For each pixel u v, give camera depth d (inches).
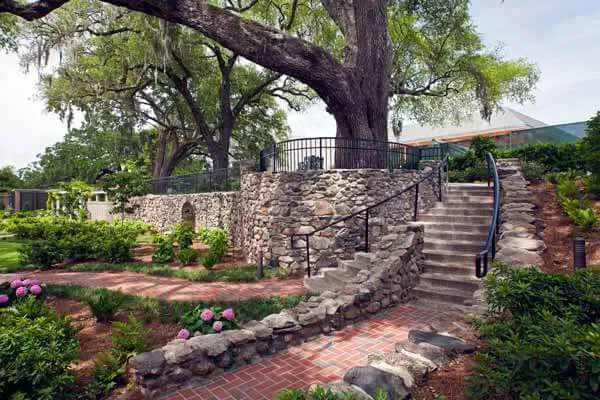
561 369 75.2
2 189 1042.7
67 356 122.3
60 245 372.2
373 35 391.2
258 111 995.3
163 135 992.2
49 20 463.5
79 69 660.1
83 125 1314.0
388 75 414.9
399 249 221.3
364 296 190.9
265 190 343.6
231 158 1097.4
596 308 99.7
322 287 247.8
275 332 156.3
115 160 1204.5
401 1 581.0
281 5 630.5
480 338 123.3
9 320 136.8
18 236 565.0
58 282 287.7
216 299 229.1
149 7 312.8
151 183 800.3
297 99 959.6
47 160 1467.8
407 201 370.3
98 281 292.5
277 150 350.0
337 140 371.2
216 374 136.8
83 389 123.9
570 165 373.7
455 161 502.9
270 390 125.6
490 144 478.9
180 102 882.1
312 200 325.1
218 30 327.3
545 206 262.8
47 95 740.7
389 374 100.2
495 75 690.8
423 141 1007.0
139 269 334.0
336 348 158.7
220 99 786.8
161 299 228.7
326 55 359.6
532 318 99.2
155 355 128.2
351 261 273.0
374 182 332.8
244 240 402.6
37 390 108.3
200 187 596.7
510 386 79.0
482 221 262.4
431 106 810.2
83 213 665.6
